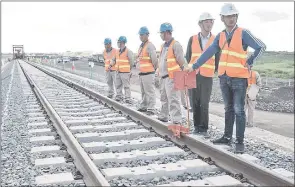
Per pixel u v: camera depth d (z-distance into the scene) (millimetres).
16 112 10672
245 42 5945
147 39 9711
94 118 9289
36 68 47812
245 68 6023
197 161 5195
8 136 7516
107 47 13758
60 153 6082
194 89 7496
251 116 8500
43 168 5293
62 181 4617
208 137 7090
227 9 5945
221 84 6348
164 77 7785
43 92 16000
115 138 6961
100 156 5512
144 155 5555
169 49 7496
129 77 12430
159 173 4789
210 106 13609
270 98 16234
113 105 10945
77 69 48844
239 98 6074
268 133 7859
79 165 5121
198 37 7953
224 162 5004
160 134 7039
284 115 11742
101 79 28125
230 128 6445
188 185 4344
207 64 7348
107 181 4344
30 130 7863
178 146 6227
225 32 6234
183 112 10250
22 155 6055
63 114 9734
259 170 4293
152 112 9750
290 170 5141
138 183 4508
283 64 29422
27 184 4633
